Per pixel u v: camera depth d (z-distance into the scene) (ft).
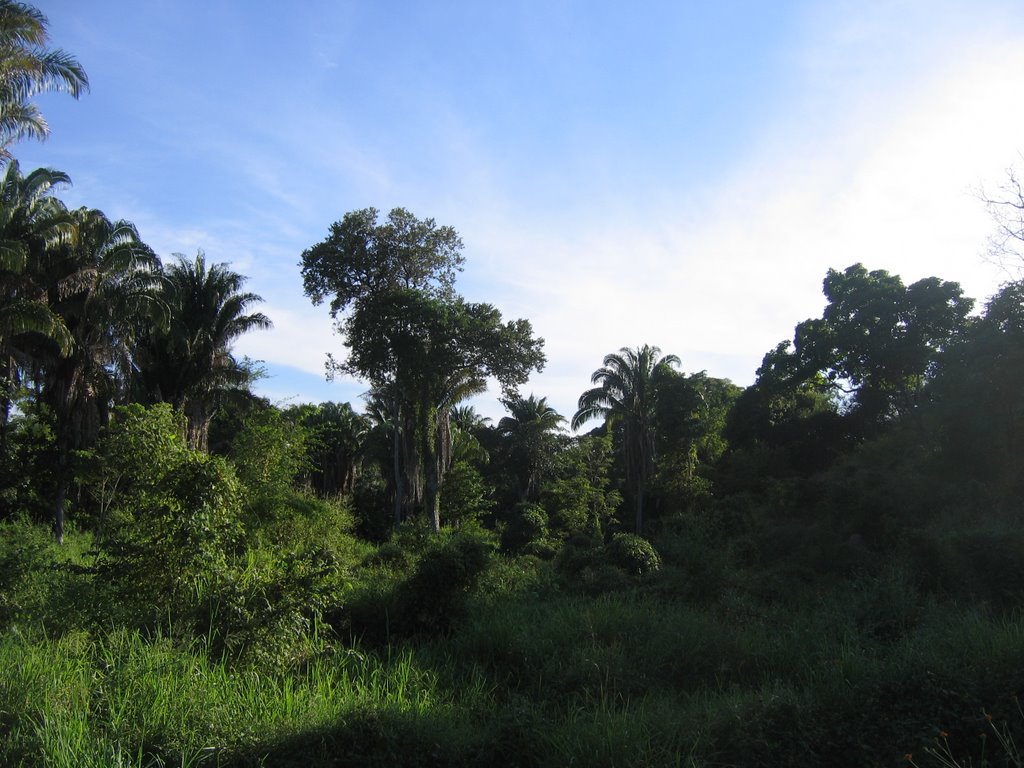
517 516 103.65
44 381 82.38
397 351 109.09
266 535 52.47
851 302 99.91
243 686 19.98
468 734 18.54
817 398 120.26
